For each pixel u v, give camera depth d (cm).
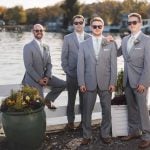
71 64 568
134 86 505
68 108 587
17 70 1753
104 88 515
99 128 583
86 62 516
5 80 1389
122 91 572
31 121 473
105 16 8038
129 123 539
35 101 493
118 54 537
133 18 497
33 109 480
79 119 616
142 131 509
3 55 2712
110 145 521
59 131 576
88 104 520
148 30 5775
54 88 639
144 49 496
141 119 507
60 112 649
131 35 509
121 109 543
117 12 7794
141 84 491
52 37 5766
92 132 568
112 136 548
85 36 568
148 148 508
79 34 566
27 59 579
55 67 1806
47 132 569
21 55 2719
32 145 488
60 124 588
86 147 517
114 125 545
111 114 543
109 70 515
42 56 595
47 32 8000
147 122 507
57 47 3612
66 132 574
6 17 9988
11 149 495
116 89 573
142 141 512
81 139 545
